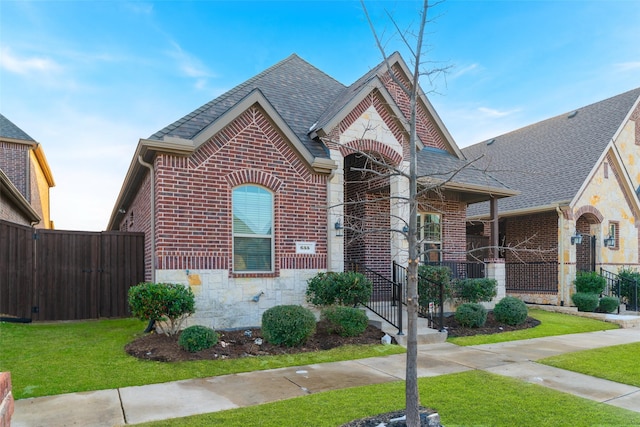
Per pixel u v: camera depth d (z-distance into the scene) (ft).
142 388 19.56
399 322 30.63
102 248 36.83
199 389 19.54
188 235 29.84
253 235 32.99
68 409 16.83
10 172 63.52
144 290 26.35
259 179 32.83
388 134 39.24
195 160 30.45
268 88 42.27
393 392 18.95
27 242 34.50
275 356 25.77
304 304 33.88
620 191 58.23
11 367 21.74
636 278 53.16
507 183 63.21
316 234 35.06
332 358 25.73
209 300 30.22
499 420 15.71
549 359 25.95
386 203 44.42
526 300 56.24
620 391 19.79
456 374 22.31
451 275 39.83
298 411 16.43
